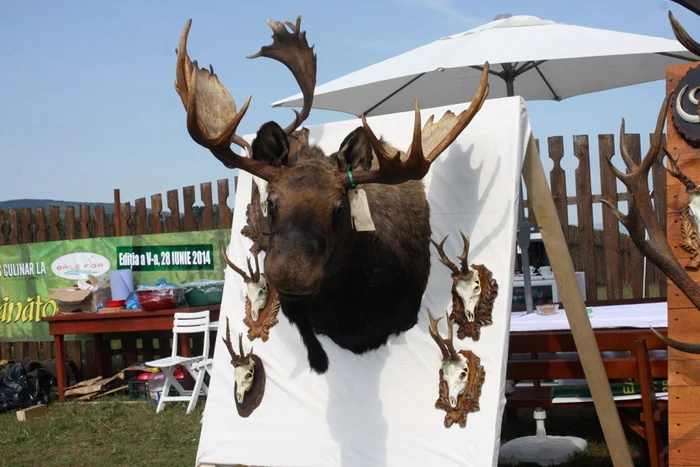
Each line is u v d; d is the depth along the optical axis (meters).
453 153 3.86
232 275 4.64
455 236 3.78
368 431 3.83
